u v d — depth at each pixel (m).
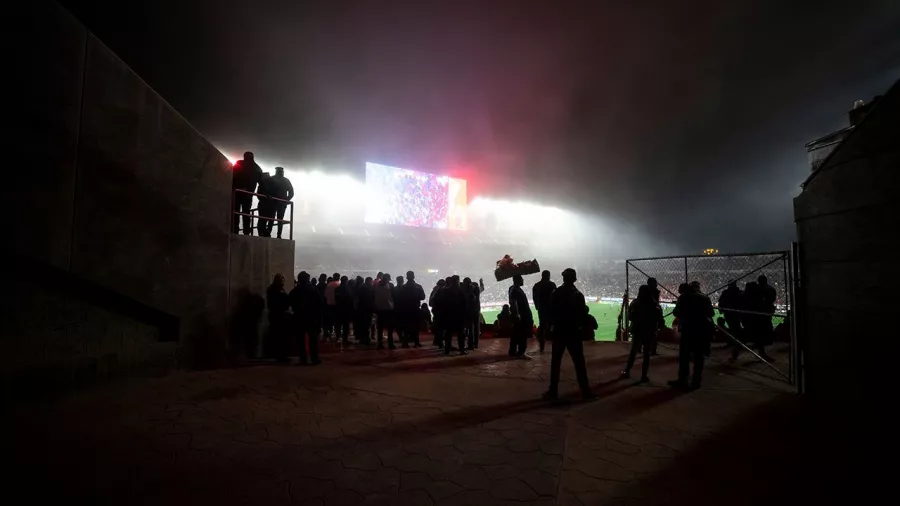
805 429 4.56
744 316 9.87
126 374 6.10
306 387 6.31
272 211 10.01
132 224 6.09
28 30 4.88
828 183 5.10
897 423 3.90
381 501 2.96
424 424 4.70
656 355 9.68
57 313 5.27
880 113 4.17
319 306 8.30
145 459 3.63
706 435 4.41
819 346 5.41
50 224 5.07
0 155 4.62
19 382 4.86
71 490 3.03
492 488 3.19
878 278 4.22
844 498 3.05
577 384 6.77
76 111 5.38
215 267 7.61
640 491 3.16
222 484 3.19
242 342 8.35
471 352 10.14
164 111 6.63
